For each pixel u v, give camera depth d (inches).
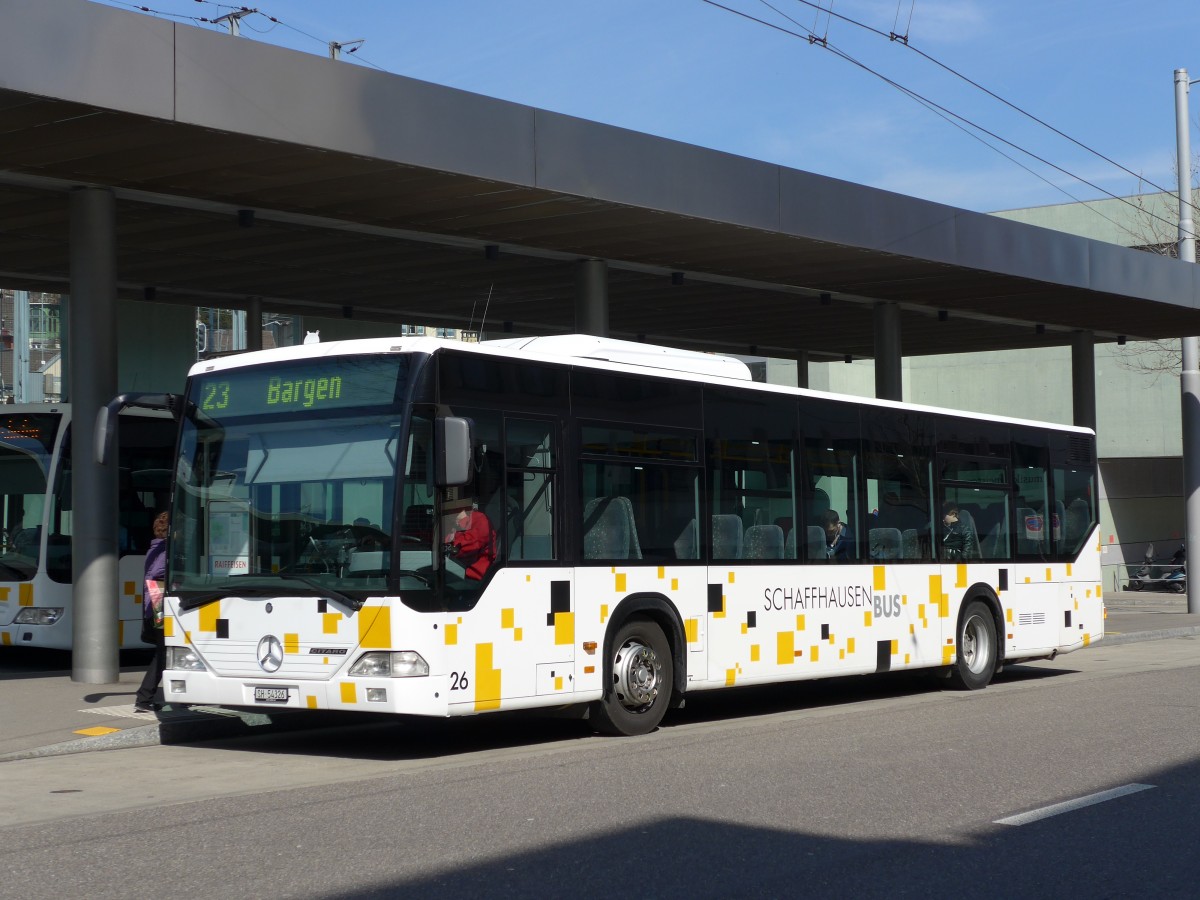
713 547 529.0
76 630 603.2
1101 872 284.4
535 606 456.1
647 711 499.2
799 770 408.8
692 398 527.5
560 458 471.8
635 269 828.0
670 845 306.2
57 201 634.8
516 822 331.0
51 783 400.5
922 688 678.5
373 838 312.7
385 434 430.0
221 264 808.3
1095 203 1723.7
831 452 590.9
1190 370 1192.8
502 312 999.6
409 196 637.3
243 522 450.6
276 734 516.4
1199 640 1003.3
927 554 639.8
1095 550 750.5
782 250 770.2
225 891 263.7
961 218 821.9
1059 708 569.3
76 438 604.4
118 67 497.0
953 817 338.3
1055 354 1780.3
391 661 417.1
